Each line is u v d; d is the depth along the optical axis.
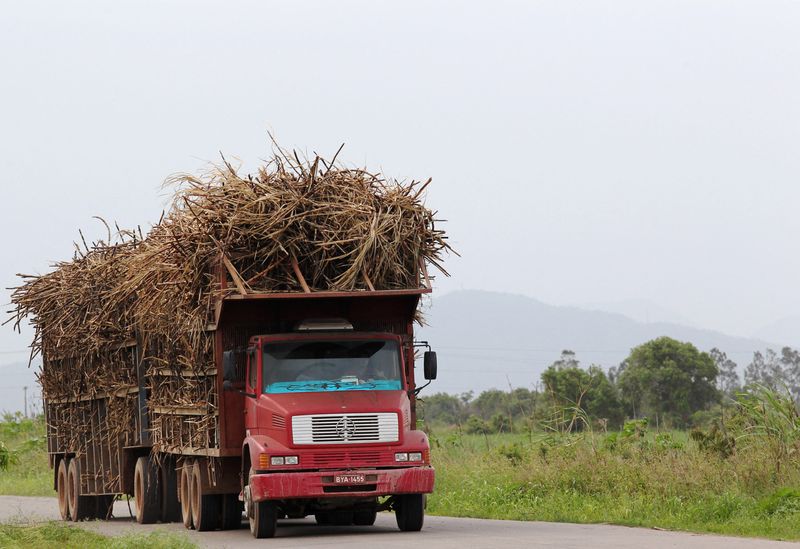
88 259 50.97
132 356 47.44
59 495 57.09
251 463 34.91
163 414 43.88
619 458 46.03
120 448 48.91
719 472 40.03
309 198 36.72
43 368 57.94
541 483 45.44
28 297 56.38
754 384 45.59
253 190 36.75
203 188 37.47
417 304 38.19
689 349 112.31
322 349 36.47
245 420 37.16
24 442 103.00
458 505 45.53
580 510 39.91
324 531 38.06
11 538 35.62
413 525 35.88
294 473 33.97
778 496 35.28
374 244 36.38
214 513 39.72
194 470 40.66
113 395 49.31
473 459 55.88
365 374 36.19
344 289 36.31
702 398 110.56
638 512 37.94
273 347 36.31
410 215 37.50
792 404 44.22
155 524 46.03
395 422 34.84
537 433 58.41
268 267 36.38
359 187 37.50
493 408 146.62
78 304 50.91
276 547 30.81
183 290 38.78
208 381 38.84
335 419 34.44
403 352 37.91
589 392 108.12
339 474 34.00
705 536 31.02
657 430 52.09
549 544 29.00
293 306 38.16
